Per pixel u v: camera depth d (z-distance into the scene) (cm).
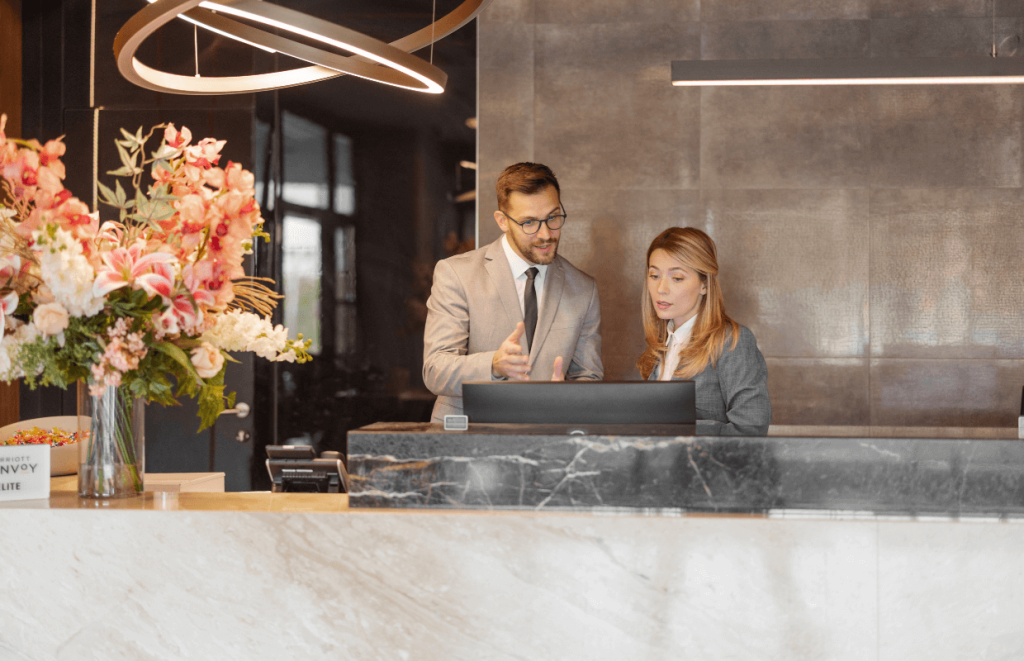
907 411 402
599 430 164
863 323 404
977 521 145
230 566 153
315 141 422
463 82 417
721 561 147
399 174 420
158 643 154
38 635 155
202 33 422
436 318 322
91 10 427
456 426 167
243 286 181
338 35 190
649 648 148
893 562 145
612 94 411
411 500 159
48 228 142
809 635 146
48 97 428
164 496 173
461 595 151
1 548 155
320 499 172
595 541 149
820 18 406
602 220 411
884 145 404
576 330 323
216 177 165
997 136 401
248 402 418
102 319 155
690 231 274
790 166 406
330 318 421
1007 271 400
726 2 409
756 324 407
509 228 318
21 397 423
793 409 406
